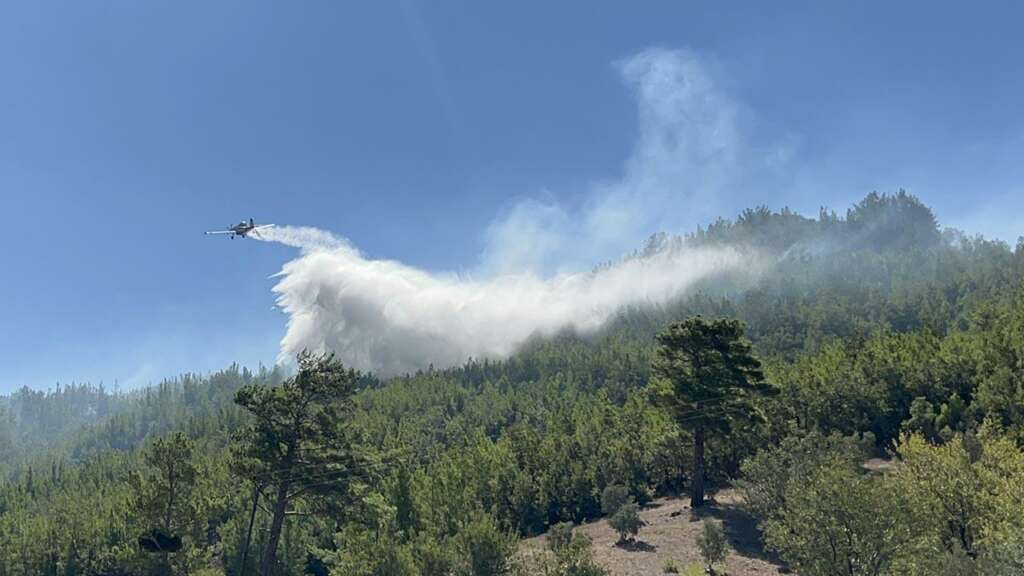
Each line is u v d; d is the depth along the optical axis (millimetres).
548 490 60562
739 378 49531
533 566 33219
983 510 29203
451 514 53250
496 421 124750
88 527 73438
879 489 25969
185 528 46000
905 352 67250
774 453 41594
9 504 110062
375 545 38469
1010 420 51844
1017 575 22234
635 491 57875
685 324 50719
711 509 47969
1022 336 63531
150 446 48156
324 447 39562
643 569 36375
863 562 25047
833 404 61469
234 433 40719
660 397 50844
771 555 37969
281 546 58750
